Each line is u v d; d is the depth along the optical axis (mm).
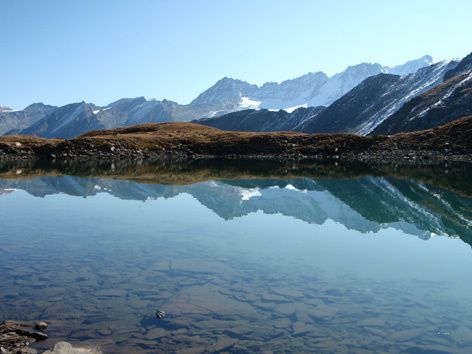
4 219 32781
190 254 23094
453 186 53062
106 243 25266
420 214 36219
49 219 32906
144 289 17750
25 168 77375
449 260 22641
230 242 26016
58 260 21641
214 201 42625
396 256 23344
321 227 31062
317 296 17266
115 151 111188
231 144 123688
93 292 17344
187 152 117688
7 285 17984
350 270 20656
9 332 13727
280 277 19469
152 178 62469
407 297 17250
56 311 15555
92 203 40875
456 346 13391
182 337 13820
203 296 17062
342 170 76188
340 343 13562
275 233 28938
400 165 85562
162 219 33219
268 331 14266
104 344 13336
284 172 73000
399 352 13023
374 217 35094
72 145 110750
